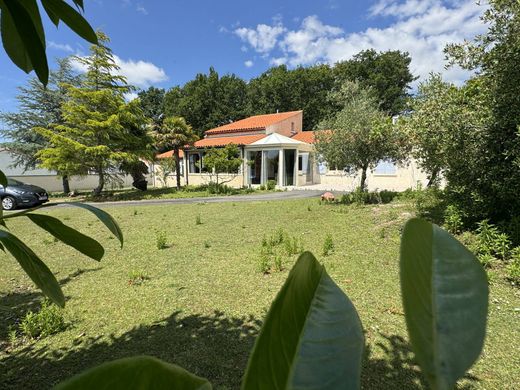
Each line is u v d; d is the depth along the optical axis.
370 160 10.02
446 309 0.29
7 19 0.79
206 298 3.55
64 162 14.53
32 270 0.81
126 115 15.31
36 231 7.95
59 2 0.76
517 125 4.41
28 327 2.86
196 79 38.25
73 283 4.19
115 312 3.29
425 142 5.91
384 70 33.03
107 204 12.92
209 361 2.41
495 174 4.90
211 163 16.38
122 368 0.32
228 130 22.48
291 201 11.58
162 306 3.39
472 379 2.12
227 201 12.55
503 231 4.74
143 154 16.50
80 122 14.74
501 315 2.97
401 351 2.45
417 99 6.98
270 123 21.38
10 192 11.95
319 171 20.34
